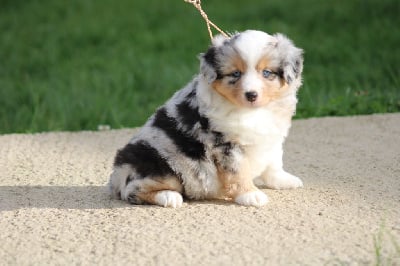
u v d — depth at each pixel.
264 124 6.24
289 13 17.48
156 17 18.23
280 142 6.62
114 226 5.90
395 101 10.88
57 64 15.38
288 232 5.64
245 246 5.39
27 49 16.45
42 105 12.23
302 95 11.64
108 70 14.69
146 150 6.42
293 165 7.82
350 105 10.87
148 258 5.25
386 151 8.20
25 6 19.61
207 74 6.15
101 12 18.92
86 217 6.17
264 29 16.19
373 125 9.50
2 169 7.98
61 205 6.56
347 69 13.74
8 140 9.35
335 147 8.53
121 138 9.45
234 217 6.01
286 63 6.20
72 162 8.26
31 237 5.73
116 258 5.28
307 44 15.36
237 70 6.10
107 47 16.34
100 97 12.63
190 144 6.27
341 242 5.42
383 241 5.41
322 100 11.52
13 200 6.77
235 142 6.22
